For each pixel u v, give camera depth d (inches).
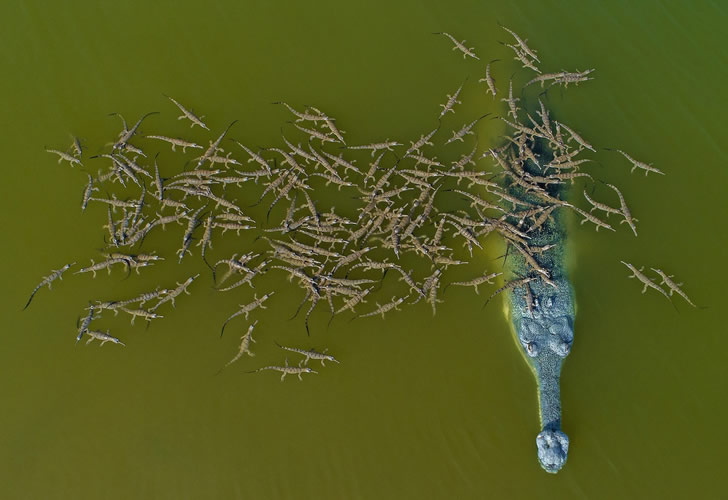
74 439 621.0
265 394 640.4
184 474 617.3
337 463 628.1
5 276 660.7
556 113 761.6
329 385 647.8
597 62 794.8
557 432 626.8
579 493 635.5
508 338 670.5
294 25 773.9
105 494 609.3
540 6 810.8
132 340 647.1
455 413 649.0
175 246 672.4
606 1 829.2
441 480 629.0
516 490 631.2
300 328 660.1
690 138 770.8
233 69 749.9
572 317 674.8
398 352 660.7
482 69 767.7
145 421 627.8
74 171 698.8
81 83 737.0
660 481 645.9
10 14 762.8
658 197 738.2
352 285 663.1
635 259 709.9
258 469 621.6
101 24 762.8
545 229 701.3
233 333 652.7
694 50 819.4
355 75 756.0
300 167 697.6
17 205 684.7
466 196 706.8
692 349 687.7
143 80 741.3
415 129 738.2
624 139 759.7
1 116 718.5
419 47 773.3
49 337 645.9
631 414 662.5
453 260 681.0
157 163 700.0
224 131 722.8
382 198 691.4
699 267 715.4
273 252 674.2
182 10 773.9
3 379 632.4
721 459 656.4
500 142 733.9
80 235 675.4
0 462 613.3
